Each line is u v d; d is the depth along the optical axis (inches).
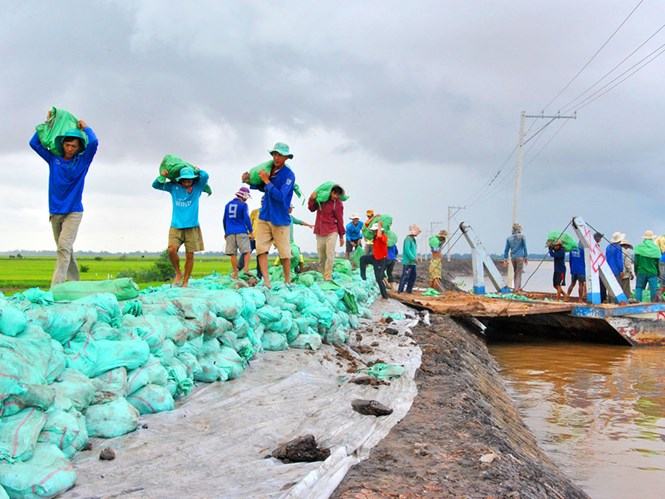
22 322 171.2
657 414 351.3
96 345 195.5
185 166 340.2
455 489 161.9
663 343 623.5
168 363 221.5
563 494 194.5
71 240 279.6
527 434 292.8
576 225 644.7
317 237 463.5
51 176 277.9
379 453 187.0
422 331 464.1
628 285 729.6
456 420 227.1
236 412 211.9
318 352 321.4
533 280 2837.1
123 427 180.9
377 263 619.2
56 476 142.9
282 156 353.1
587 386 425.7
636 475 256.7
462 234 815.7
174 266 359.6
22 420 151.0
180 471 160.4
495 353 577.3
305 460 172.4
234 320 273.3
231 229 439.2
